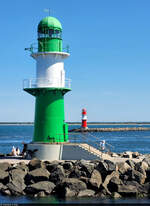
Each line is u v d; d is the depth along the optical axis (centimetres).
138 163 2642
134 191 2378
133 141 9069
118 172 2544
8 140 9950
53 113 3306
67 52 3412
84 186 2391
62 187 2405
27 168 2689
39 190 2408
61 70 3359
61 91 3350
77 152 3102
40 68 3344
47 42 3341
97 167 2527
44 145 3183
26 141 9338
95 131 16188
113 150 6178
